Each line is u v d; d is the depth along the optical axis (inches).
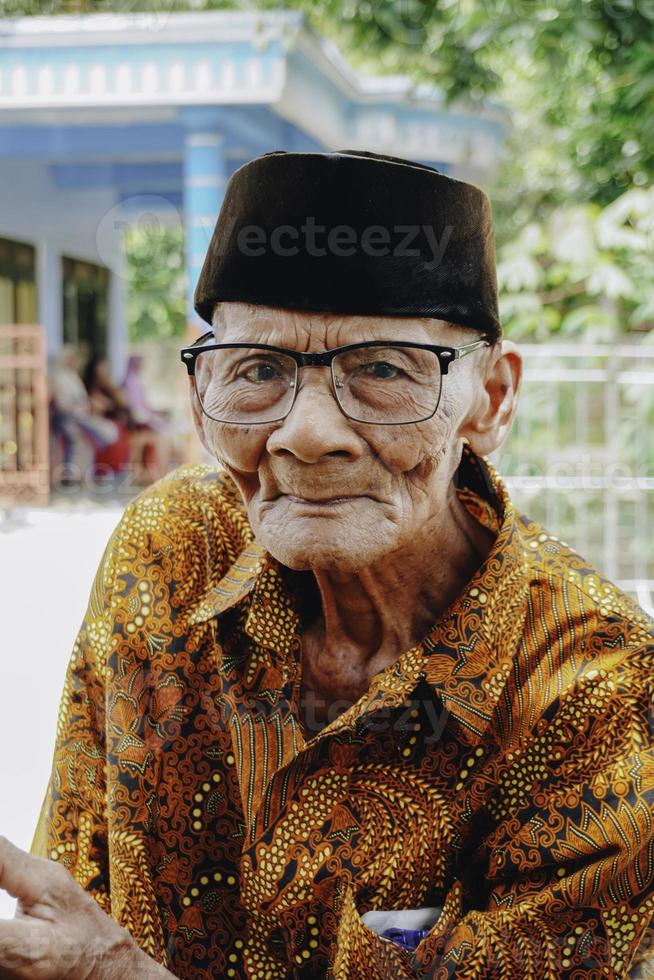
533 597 43.5
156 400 473.4
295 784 43.9
